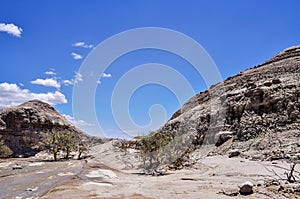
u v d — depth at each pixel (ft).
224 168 52.01
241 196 27.55
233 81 127.85
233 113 91.97
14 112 142.92
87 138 147.95
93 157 100.58
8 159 103.86
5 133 133.69
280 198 25.16
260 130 75.41
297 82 82.33
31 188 39.75
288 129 68.69
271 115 77.66
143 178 49.14
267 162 51.90
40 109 164.04
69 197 31.30
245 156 62.64
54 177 50.34
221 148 78.48
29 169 65.77
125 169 66.64
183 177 46.70
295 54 138.51
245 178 39.91
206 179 42.16
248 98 90.53
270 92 83.20
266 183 32.40
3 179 48.60
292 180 31.68
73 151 123.03
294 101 75.25
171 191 33.65
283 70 104.22
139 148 77.71
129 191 34.42
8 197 34.35
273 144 63.87
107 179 46.32
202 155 77.77
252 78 110.83
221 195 28.96
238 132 81.30
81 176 49.34
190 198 28.91
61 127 156.76
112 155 92.02
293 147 56.34
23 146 134.00
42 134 143.74
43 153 129.08
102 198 30.53
